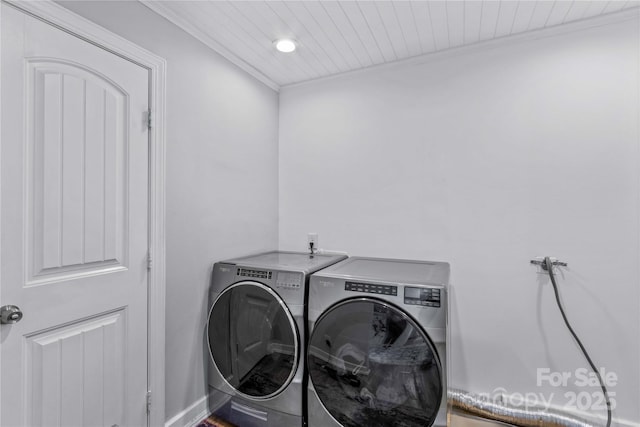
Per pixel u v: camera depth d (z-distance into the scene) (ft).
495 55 6.45
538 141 6.12
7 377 3.57
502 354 6.34
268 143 8.34
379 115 7.56
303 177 8.45
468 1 5.21
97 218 4.45
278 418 5.36
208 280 6.32
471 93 6.66
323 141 8.22
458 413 6.38
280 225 8.75
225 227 6.82
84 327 4.31
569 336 5.86
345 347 4.86
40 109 3.84
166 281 5.43
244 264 6.09
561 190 5.95
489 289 6.48
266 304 5.53
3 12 3.51
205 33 6.15
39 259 3.84
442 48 6.76
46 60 3.89
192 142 5.97
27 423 3.72
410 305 4.54
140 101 5.01
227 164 6.88
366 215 7.70
